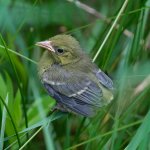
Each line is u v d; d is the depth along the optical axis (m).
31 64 13.01
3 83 10.50
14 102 10.70
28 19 13.24
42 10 13.58
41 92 12.68
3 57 11.78
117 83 10.95
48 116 10.73
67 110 10.46
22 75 12.31
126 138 11.50
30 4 13.27
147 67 11.45
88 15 14.16
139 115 11.81
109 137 10.12
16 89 13.17
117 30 10.67
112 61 12.05
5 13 12.79
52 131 12.26
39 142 12.71
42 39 13.71
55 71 10.77
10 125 10.44
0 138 9.27
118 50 12.27
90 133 10.78
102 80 10.48
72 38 10.91
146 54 12.07
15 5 13.33
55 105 10.54
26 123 9.96
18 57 13.45
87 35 14.09
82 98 10.41
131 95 11.20
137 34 11.08
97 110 10.52
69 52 10.76
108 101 10.35
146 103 11.74
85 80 10.51
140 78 11.39
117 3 12.17
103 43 10.63
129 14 11.02
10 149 10.50
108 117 11.21
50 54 10.88
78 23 14.09
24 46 12.99
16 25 13.21
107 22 12.49
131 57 11.10
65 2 13.86
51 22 13.65
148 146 8.73
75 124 12.51
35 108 10.79
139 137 8.31
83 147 11.65
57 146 12.16
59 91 10.59
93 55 11.37
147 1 11.01
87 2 14.64
